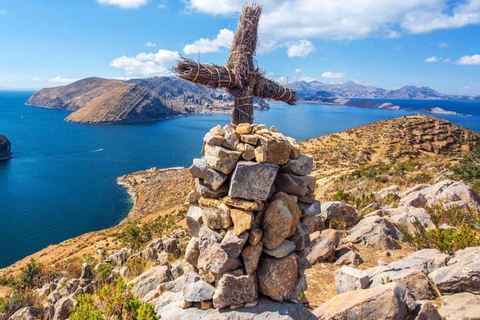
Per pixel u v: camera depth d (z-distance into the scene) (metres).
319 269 10.77
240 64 5.95
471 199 17.16
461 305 6.97
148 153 181.00
